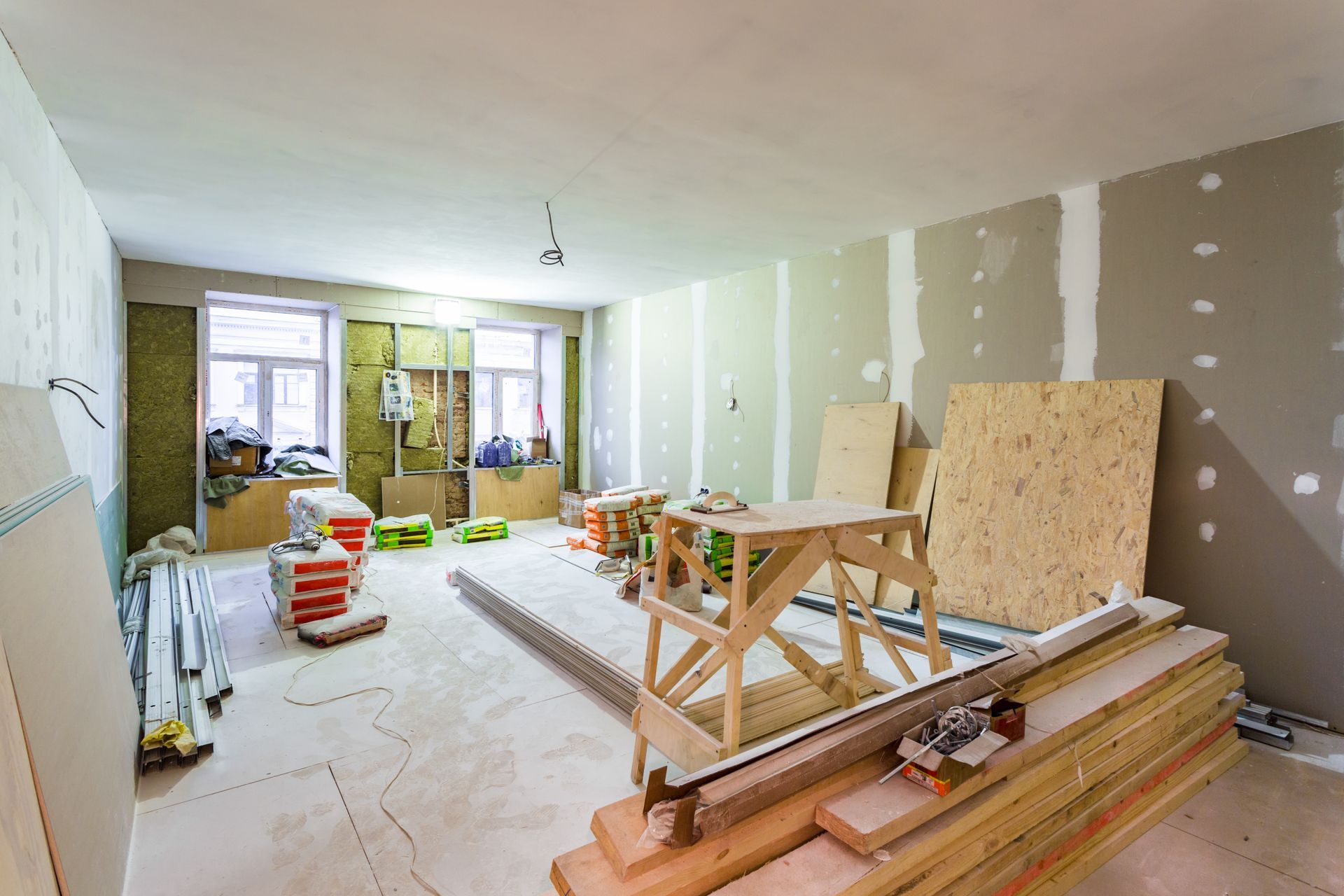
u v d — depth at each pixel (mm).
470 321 7477
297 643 3818
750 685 2707
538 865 1992
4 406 1933
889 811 1511
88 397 3662
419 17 2041
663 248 5004
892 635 2742
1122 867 2027
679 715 2234
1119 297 3410
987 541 3764
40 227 2635
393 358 7070
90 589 2238
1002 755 1765
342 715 2934
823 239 4672
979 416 3924
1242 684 2947
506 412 8297
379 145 3064
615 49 2221
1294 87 2434
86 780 1710
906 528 2564
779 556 2711
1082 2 1919
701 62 2299
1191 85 2430
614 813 1443
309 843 2076
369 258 5488
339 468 6785
